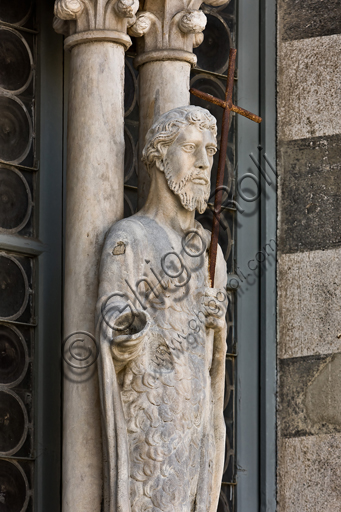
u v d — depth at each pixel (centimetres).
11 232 615
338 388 666
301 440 669
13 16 637
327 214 689
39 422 602
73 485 549
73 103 591
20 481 592
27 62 638
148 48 627
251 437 675
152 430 542
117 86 592
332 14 711
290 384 678
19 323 607
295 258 690
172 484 541
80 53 594
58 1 594
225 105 603
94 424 553
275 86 716
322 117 701
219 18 716
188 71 628
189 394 554
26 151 629
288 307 687
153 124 585
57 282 622
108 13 593
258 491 670
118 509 525
